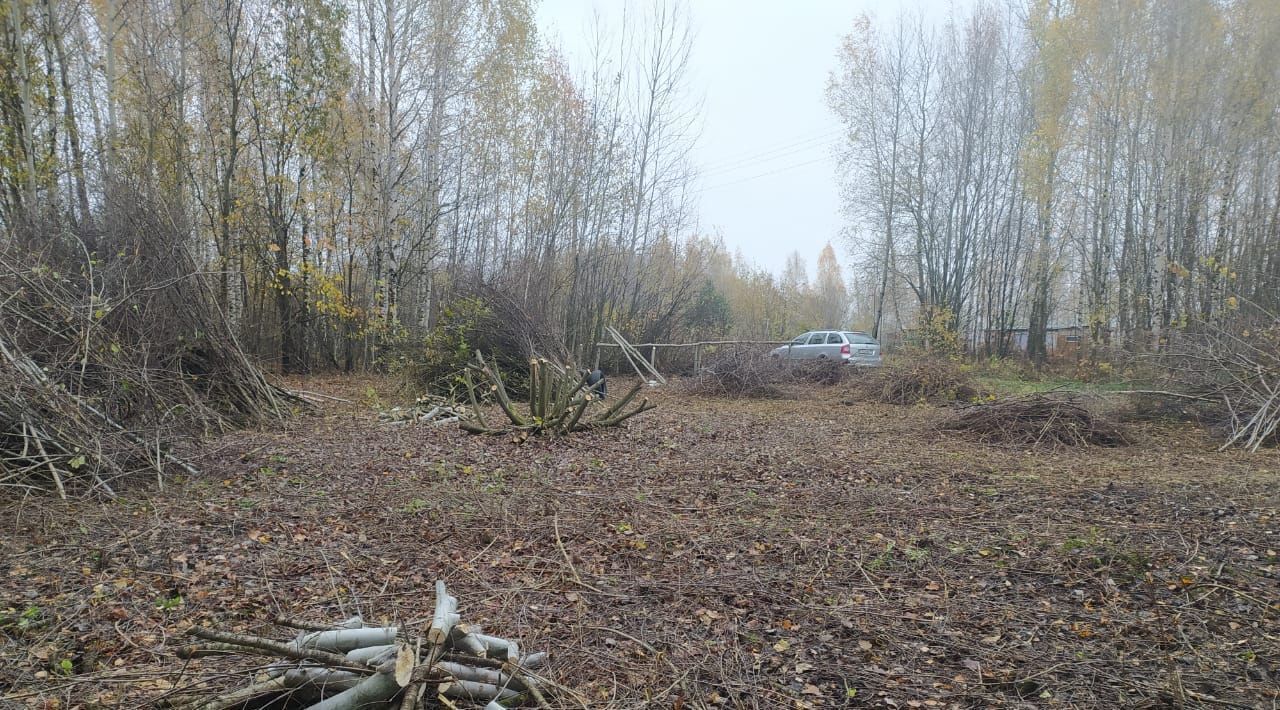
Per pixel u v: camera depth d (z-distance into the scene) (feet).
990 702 9.73
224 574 13.91
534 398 30.78
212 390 30.99
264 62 51.85
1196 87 57.47
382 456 25.88
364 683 8.09
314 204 57.06
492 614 12.37
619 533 17.21
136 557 14.58
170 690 9.03
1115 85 63.26
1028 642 11.48
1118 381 52.29
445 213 64.95
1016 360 75.87
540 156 70.69
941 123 85.15
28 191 37.17
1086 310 77.87
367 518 18.02
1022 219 80.28
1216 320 44.98
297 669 8.57
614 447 28.71
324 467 23.71
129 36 49.47
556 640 11.35
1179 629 11.75
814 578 14.34
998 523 18.02
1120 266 65.98
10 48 39.19
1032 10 74.33
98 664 10.27
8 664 10.12
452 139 65.57
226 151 53.93
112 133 44.62
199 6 51.29
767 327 112.06
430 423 34.06
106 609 12.13
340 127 58.70
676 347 73.36
